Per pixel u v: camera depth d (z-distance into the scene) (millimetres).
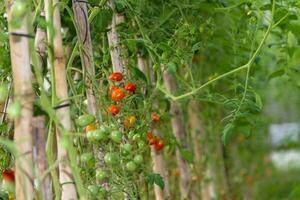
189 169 2553
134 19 1851
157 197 2137
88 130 1486
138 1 1829
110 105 1677
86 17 1589
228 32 2242
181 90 2191
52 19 1378
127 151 1568
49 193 1554
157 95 2014
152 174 1741
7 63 1570
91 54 1587
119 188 1582
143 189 1834
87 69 1581
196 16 2041
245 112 1794
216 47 2303
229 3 2219
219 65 2486
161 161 2143
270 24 1788
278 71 2229
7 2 1312
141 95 1796
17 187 1252
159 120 2014
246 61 2180
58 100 1383
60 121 1346
